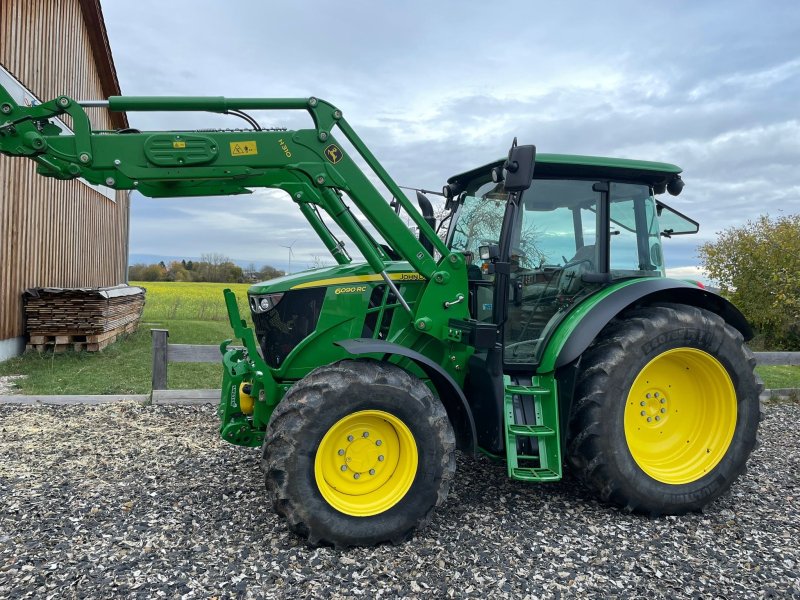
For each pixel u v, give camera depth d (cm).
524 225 416
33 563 308
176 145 348
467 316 396
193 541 336
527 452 384
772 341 1530
